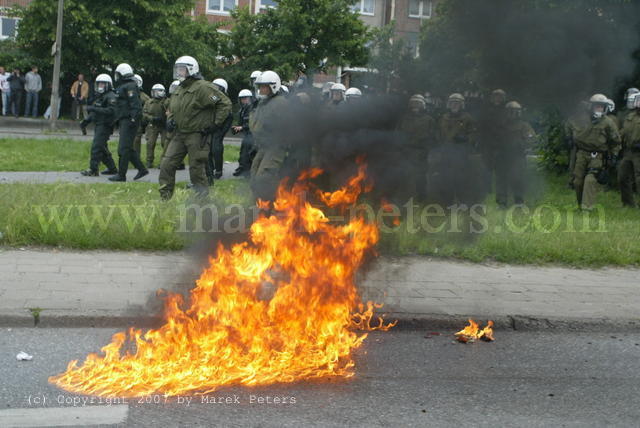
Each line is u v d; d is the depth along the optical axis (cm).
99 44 2889
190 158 959
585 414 405
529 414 402
